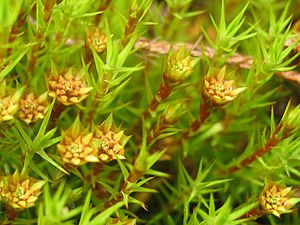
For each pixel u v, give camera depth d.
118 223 0.07
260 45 0.09
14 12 0.06
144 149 0.06
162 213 0.09
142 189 0.07
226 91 0.08
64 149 0.07
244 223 0.08
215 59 0.09
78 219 0.08
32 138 0.08
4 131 0.08
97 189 0.09
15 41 0.07
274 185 0.07
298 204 0.09
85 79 0.08
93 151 0.07
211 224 0.07
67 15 0.08
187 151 0.09
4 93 0.07
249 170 0.09
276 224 0.09
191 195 0.08
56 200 0.06
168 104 0.08
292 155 0.08
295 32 0.09
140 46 0.08
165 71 0.08
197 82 0.09
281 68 0.08
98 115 0.09
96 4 0.09
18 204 0.07
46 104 0.07
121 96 0.09
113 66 0.07
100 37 0.08
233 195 0.09
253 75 0.08
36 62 0.08
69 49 0.09
